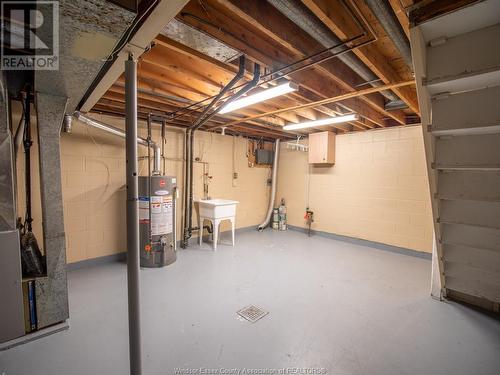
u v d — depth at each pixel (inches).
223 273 126.7
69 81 65.2
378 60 79.4
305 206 218.4
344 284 116.0
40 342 73.5
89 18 38.9
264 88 104.3
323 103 113.7
